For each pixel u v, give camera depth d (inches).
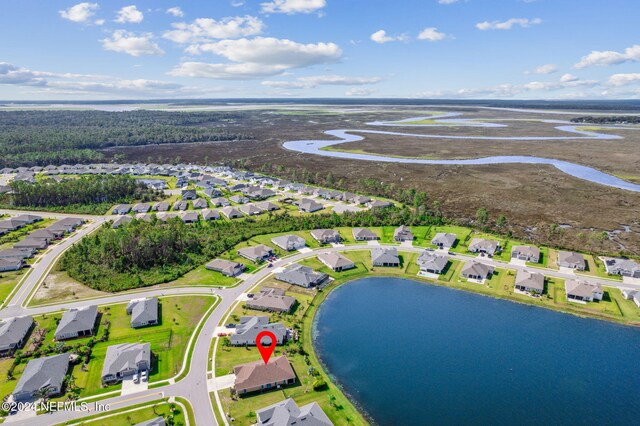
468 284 5032.0
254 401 3063.5
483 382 3405.5
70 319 3892.7
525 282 4872.0
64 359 3410.4
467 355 3762.3
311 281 4896.7
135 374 3287.4
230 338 3737.7
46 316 4136.3
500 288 4921.3
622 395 3267.7
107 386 3186.5
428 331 4133.9
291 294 4680.1
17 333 3725.4
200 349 3649.1
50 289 4687.5
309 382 3312.0
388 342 3941.9
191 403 3019.2
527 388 3336.6
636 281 5000.0
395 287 5014.8
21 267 5246.1
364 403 3147.1
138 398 3063.5
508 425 2952.8
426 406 3125.0
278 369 3289.9
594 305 4515.3
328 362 3631.9
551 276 5162.4
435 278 5182.1
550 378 3462.1
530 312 4468.5
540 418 3021.7
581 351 3821.4
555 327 4202.8
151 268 5177.2
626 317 4306.1
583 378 3462.1
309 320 4239.7
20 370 3351.4
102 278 4896.7
